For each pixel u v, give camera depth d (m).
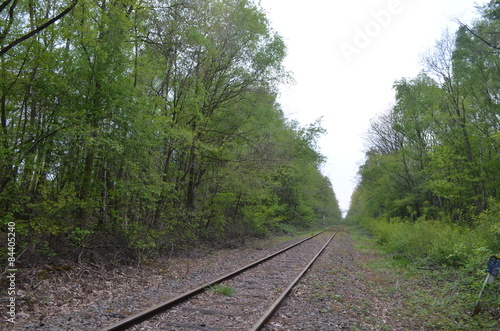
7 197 8.52
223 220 21.66
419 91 25.70
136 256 12.55
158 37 15.07
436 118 23.30
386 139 38.59
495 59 19.23
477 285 7.59
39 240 8.99
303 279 10.19
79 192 11.27
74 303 7.07
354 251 21.14
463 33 19.72
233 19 17.31
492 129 20.92
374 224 37.12
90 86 10.77
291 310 6.82
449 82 23.06
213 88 18.98
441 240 14.54
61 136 9.80
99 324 5.52
